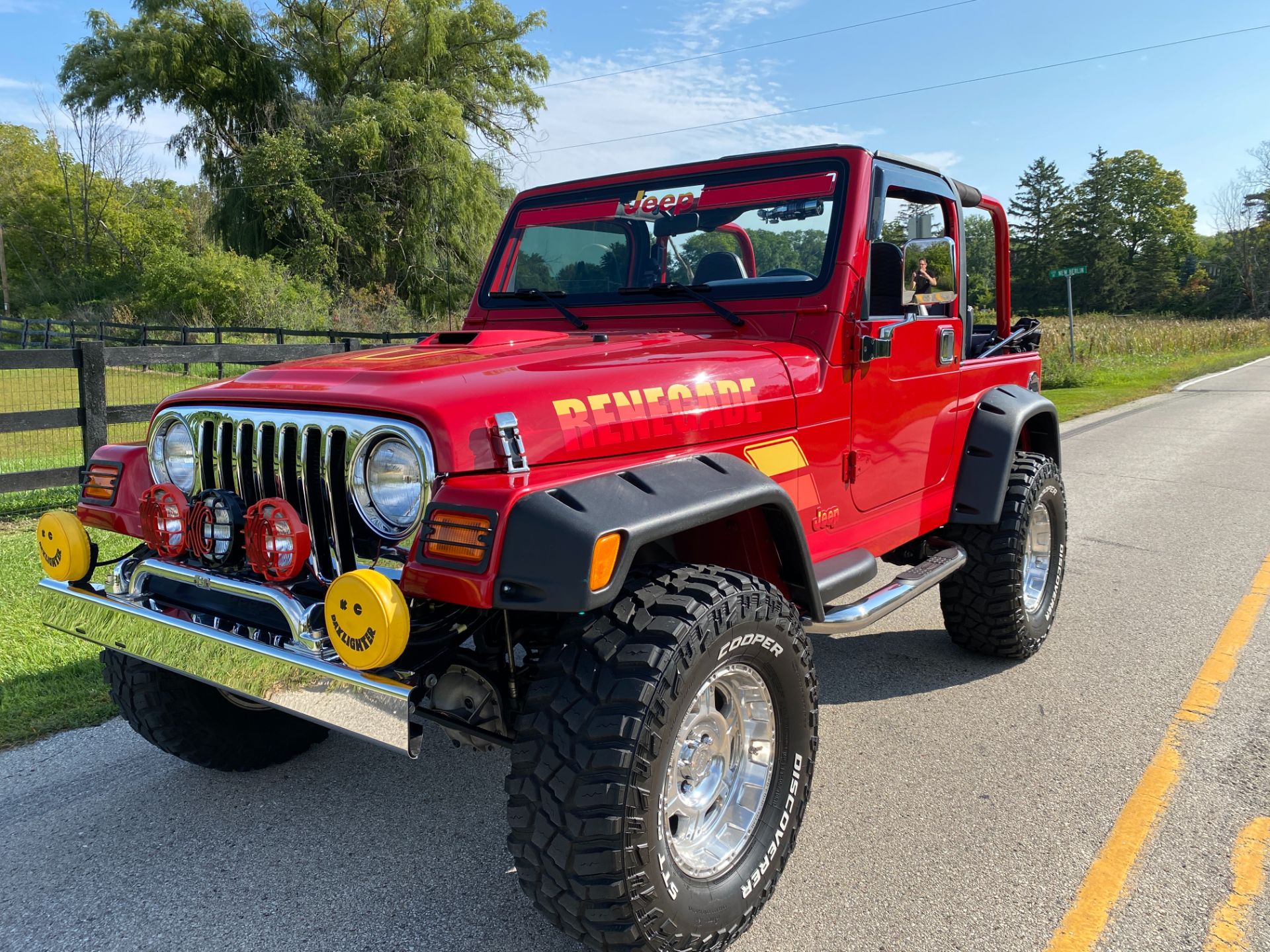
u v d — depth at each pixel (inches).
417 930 90.0
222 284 1163.9
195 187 2124.8
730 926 82.9
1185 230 3678.6
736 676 85.5
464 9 1494.8
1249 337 1646.2
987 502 145.6
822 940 88.0
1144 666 157.9
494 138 1556.3
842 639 174.6
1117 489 323.3
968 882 96.7
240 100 1428.4
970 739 130.5
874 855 101.9
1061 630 176.9
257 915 92.2
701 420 92.7
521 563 68.7
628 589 79.7
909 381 128.9
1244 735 130.6
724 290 119.2
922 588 124.8
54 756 126.1
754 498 86.7
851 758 125.3
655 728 72.3
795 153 119.8
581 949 87.0
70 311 1612.9
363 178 1338.6
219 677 82.7
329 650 75.8
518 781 74.1
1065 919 90.2
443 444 73.5
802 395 106.5
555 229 139.3
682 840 83.4
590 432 82.2
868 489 121.4
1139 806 111.1
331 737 134.8
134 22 1435.8
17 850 103.7
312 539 82.8
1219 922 89.2
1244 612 185.3
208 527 86.7
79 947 87.1
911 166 128.0
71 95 1512.1
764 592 84.4
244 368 629.9
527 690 79.9
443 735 136.6
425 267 1385.3
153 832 107.7
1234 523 268.1
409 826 109.8
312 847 105.0
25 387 522.0
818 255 114.0
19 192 2126.0
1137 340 1175.0
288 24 1450.5
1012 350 180.5
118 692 110.8
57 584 98.7
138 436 378.3
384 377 83.3
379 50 1472.7
